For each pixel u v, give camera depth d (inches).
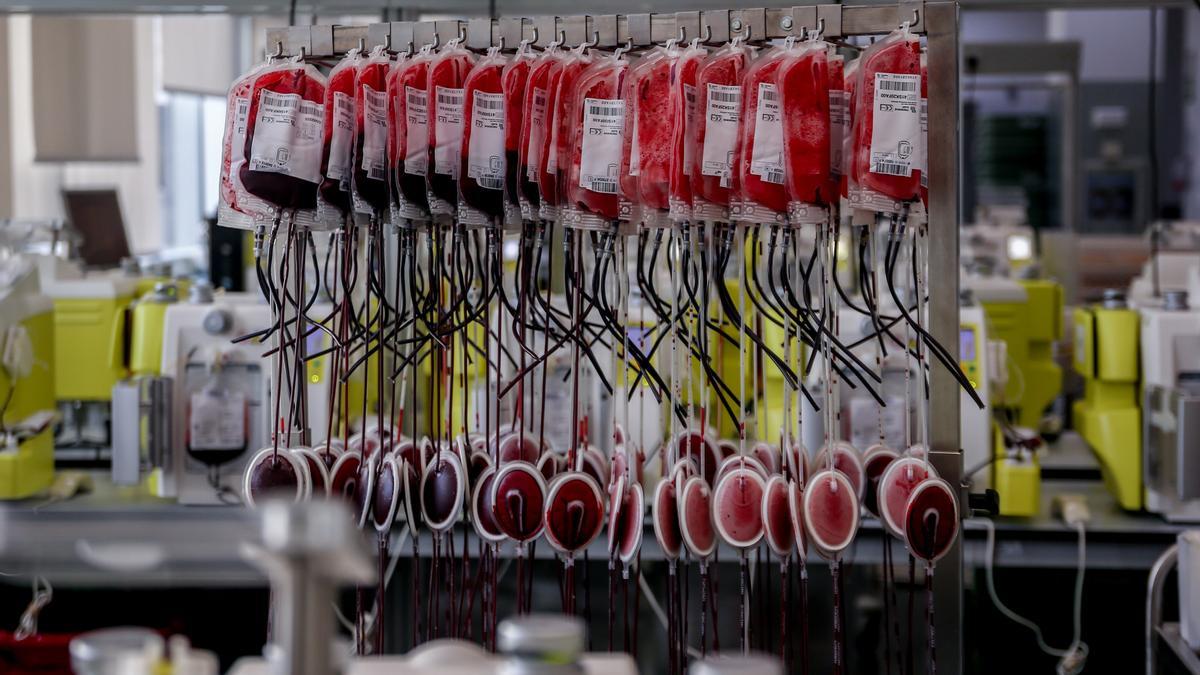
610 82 82.2
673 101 81.0
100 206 194.2
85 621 131.3
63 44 209.0
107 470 150.8
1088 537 130.0
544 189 82.7
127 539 45.8
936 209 85.0
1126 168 311.6
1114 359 134.6
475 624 133.2
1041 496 144.6
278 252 97.7
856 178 81.1
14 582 120.9
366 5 132.7
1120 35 352.8
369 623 105.7
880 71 79.7
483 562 89.9
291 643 44.4
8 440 131.5
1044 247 194.9
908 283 92.6
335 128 85.4
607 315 87.2
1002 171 264.5
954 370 83.5
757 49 86.0
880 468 94.0
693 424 108.7
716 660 47.7
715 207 80.7
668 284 129.1
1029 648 141.9
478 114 83.5
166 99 315.6
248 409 129.8
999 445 130.8
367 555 46.8
